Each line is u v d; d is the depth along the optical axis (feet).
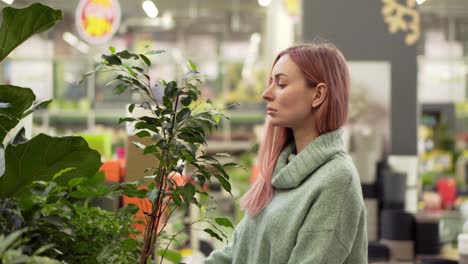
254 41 56.18
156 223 5.67
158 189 5.59
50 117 39.24
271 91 6.33
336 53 6.25
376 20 20.20
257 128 36.55
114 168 9.64
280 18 34.37
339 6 20.22
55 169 6.14
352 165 6.04
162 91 5.92
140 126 5.68
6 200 5.45
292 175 6.10
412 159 19.70
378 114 19.95
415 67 20.12
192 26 57.06
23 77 45.60
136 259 6.06
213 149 38.52
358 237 6.03
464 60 47.98
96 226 5.92
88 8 29.71
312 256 5.70
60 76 43.70
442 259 14.01
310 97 6.17
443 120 43.98
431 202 24.22
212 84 44.75
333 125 6.18
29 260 4.34
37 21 6.28
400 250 15.43
